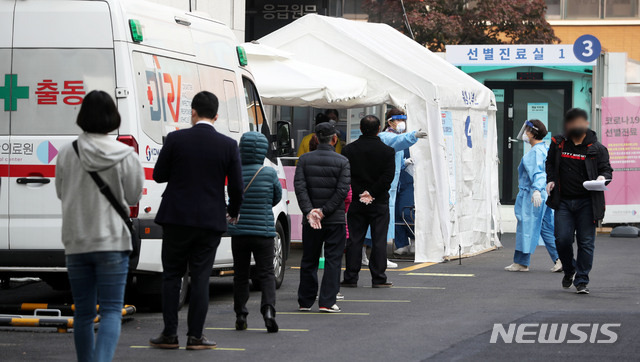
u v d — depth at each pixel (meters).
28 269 20.97
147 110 21.53
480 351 17.56
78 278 14.35
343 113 43.47
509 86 51.66
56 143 20.98
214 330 20.12
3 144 21.05
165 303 17.91
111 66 21.08
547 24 81.12
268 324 19.59
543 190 31.08
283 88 32.53
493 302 24.20
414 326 20.47
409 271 31.81
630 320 21.06
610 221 48.31
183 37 23.36
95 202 14.22
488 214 39.94
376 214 27.28
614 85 50.34
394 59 36.03
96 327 19.89
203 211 17.64
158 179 17.94
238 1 46.25
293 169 37.12
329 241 22.78
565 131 26.12
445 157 34.66
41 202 20.89
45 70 21.16
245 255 20.00
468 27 79.25
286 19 53.34
